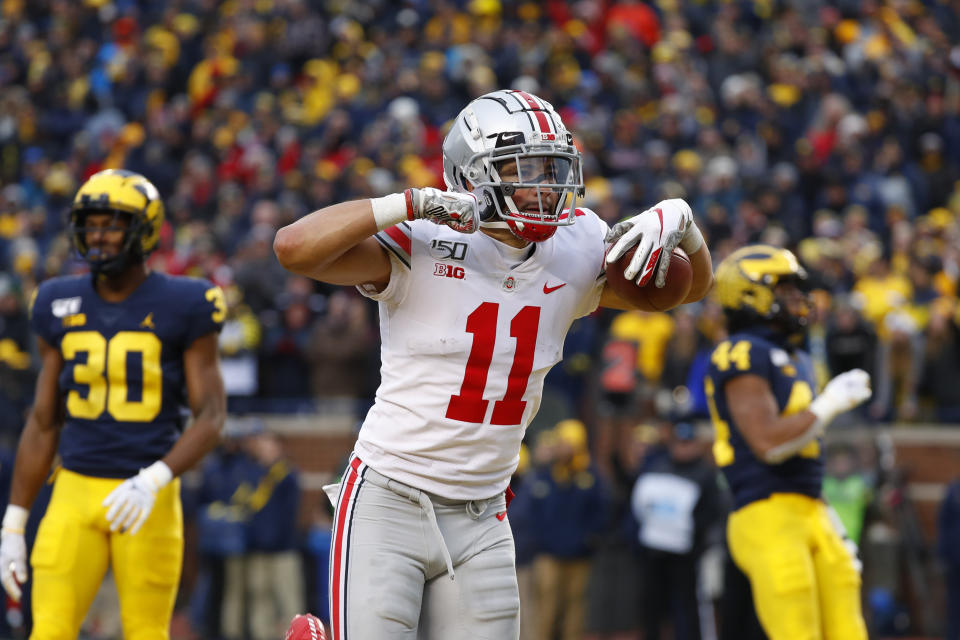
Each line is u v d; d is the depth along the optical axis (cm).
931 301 4028
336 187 4509
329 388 3775
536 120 1185
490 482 1258
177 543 1684
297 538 3431
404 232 1195
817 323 3862
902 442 3716
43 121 5478
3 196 4975
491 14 5584
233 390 3741
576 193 1186
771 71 5494
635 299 1243
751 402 1833
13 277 4216
